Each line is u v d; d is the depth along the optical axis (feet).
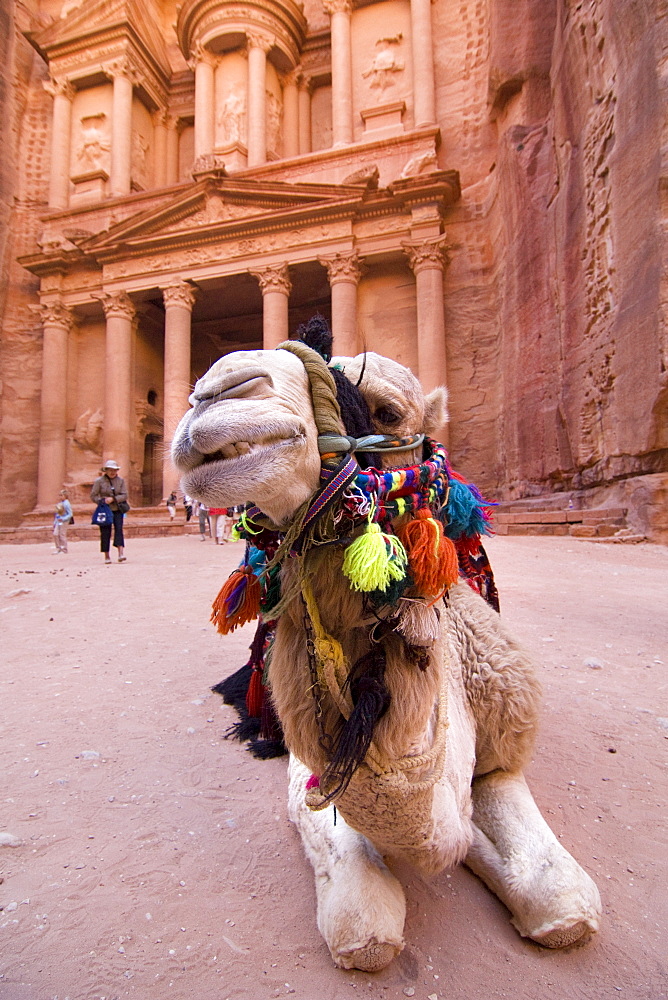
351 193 91.86
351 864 6.46
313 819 7.22
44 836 8.75
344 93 104.58
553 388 66.59
